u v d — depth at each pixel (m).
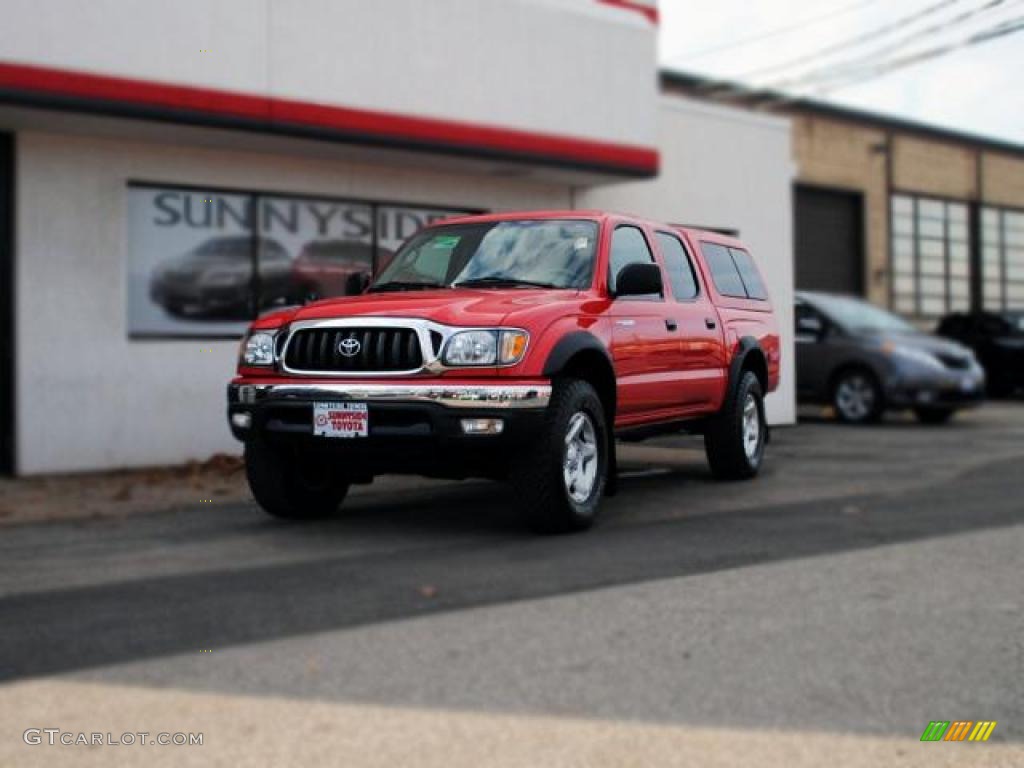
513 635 4.64
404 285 7.79
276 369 6.91
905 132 27.44
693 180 15.23
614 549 6.45
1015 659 4.36
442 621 4.86
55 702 3.87
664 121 14.89
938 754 3.45
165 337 11.15
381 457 6.64
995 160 30.03
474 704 3.84
